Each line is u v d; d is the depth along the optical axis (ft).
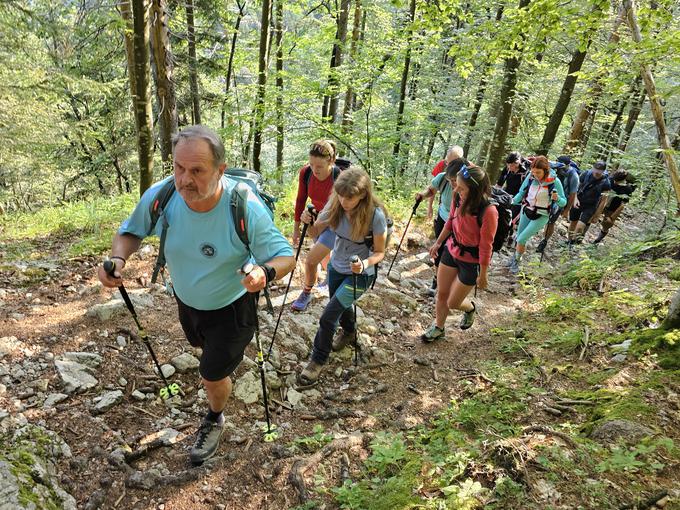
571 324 15.74
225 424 10.11
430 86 45.11
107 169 50.08
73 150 46.98
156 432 9.66
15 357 10.77
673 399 10.22
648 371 11.73
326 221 11.78
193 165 6.48
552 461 8.37
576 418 10.32
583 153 48.65
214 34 43.86
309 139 32.83
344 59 35.22
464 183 12.35
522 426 9.95
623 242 28.14
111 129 45.65
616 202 29.35
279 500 8.30
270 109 31.19
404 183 36.91
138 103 17.74
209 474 8.71
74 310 13.19
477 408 10.73
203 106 51.29
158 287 15.19
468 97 42.86
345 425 10.73
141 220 7.84
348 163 14.93
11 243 19.63
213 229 7.35
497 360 13.43
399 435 9.70
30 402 9.58
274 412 10.96
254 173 8.51
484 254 12.62
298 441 9.81
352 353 13.62
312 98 33.32
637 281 19.35
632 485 7.75
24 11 28.07
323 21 48.16
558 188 21.43
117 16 29.71
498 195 13.46
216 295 7.88
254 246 7.61
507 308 18.17
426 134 42.86
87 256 17.47
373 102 37.63
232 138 37.09
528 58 29.66
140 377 10.98
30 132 33.09
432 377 12.94
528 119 45.91
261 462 9.16
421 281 20.49
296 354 13.26
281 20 40.81
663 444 8.40
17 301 13.44
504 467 8.32
